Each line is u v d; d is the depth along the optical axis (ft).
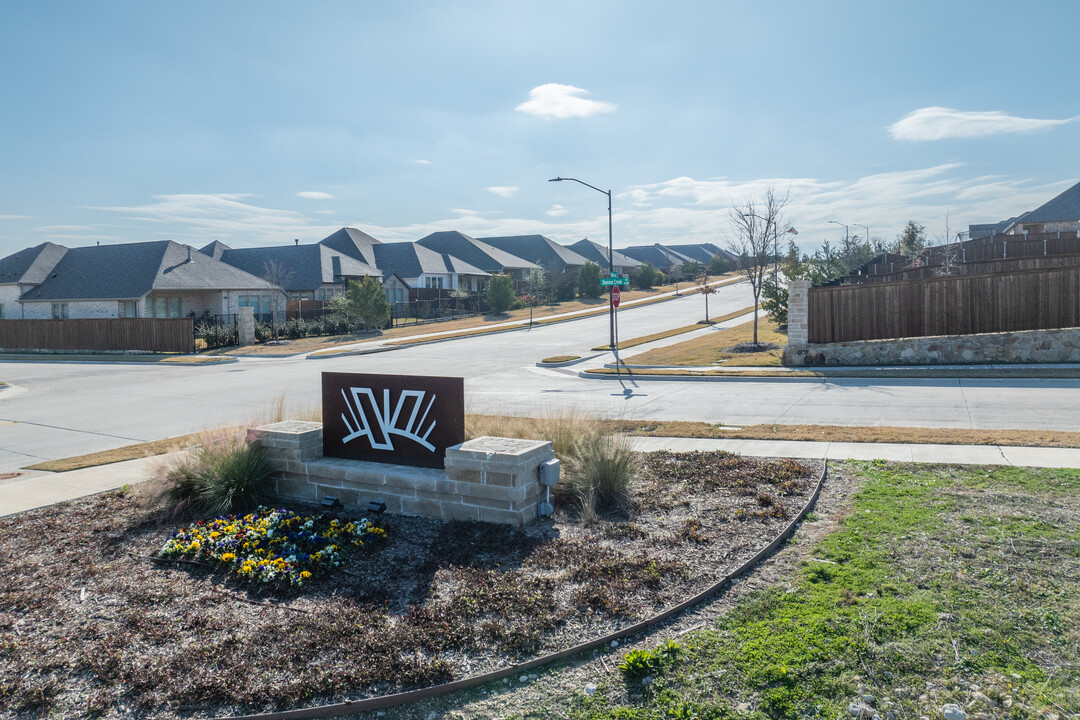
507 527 23.35
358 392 27.55
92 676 15.23
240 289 154.20
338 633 16.52
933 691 13.41
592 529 23.17
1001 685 13.41
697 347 92.79
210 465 27.17
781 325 106.83
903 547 20.08
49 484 32.14
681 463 32.12
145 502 26.76
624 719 13.10
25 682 15.01
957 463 29.76
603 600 17.65
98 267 147.74
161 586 19.81
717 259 326.24
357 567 20.59
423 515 25.03
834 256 150.71
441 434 25.95
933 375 59.82
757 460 32.24
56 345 126.00
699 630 16.17
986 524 21.50
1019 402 46.09
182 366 100.32
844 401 50.80
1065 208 143.02
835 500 25.58
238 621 17.52
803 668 14.26
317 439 28.30
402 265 207.41
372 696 14.19
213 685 14.48
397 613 17.58
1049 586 17.12
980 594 16.90
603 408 52.70
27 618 17.97
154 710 13.98
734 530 22.57
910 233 171.32
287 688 14.30
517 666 14.89
